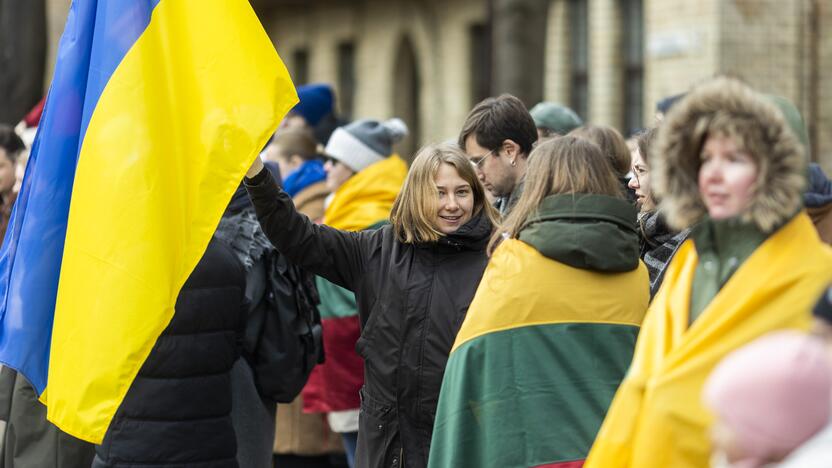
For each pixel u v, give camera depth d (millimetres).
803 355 2979
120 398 5891
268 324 7172
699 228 4160
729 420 3014
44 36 15680
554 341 5109
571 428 5059
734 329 3971
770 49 18953
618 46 22016
